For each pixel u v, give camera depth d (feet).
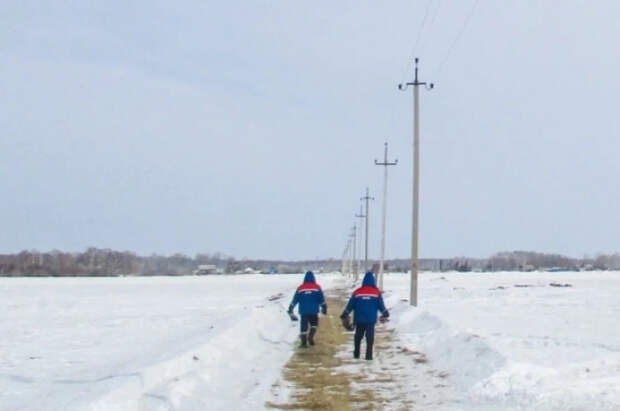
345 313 52.34
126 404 31.94
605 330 73.10
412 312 87.35
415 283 100.32
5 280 380.37
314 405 34.88
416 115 103.09
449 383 41.06
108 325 92.94
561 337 63.41
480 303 132.05
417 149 102.68
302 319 59.98
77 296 193.06
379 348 59.06
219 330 63.57
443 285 244.63
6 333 82.79
